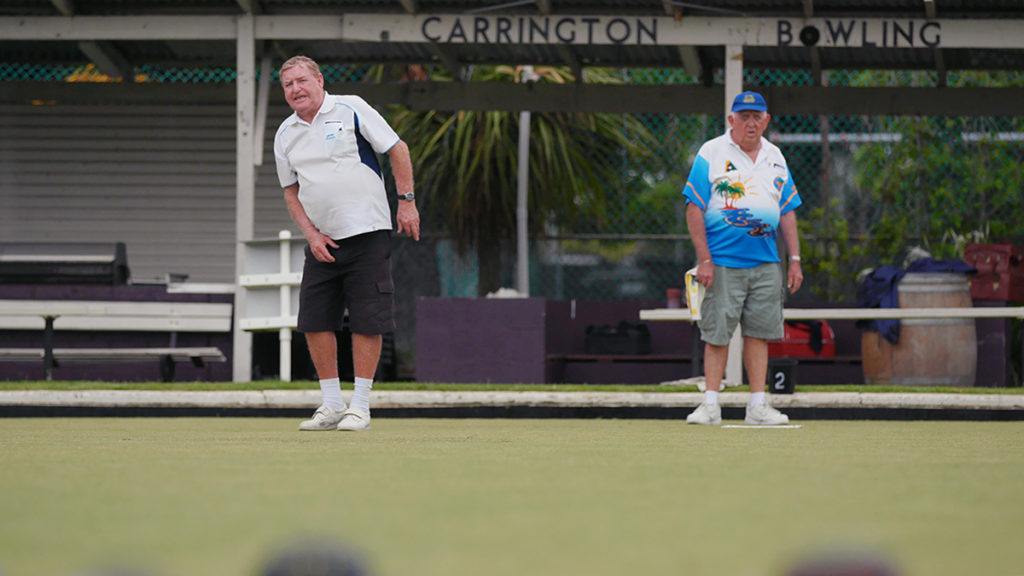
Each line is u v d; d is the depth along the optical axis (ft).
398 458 38.52
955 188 138.21
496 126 136.67
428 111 138.92
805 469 34.42
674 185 143.64
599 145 142.61
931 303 99.96
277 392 83.82
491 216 138.41
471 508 24.99
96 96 132.46
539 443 47.52
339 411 59.88
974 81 144.46
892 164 138.92
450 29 98.22
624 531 21.50
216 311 106.11
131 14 104.12
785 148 143.43
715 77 145.28
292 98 57.16
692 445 46.39
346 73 147.13
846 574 13.87
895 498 26.86
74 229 132.77
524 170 130.82
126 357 98.84
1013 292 107.76
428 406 83.61
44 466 35.06
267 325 94.53
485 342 101.19
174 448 43.75
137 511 24.41
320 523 22.59
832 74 148.25
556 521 22.90
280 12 104.99
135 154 132.67
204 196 132.16
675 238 133.49
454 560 18.16
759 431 60.44
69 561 18.04
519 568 17.34
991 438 53.26
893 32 94.53
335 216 57.31
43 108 133.28
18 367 108.88
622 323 122.93
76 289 104.42
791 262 70.64
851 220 141.18
